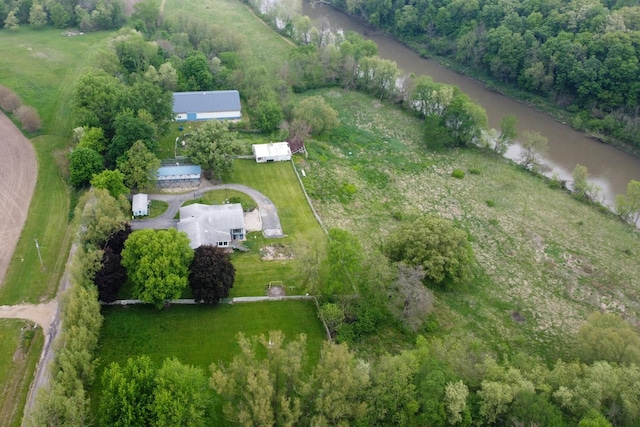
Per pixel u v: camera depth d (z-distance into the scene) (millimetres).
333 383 54594
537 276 96062
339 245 81188
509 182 122562
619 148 138000
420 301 78875
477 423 58094
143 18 181750
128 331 74938
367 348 77562
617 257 101250
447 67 183375
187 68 143625
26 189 100750
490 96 165250
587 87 147125
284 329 78125
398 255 90562
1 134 116625
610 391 60375
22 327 73062
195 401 55938
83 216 81875
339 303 81875
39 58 156125
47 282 80688
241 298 81812
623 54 142375
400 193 116750
